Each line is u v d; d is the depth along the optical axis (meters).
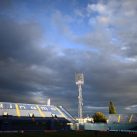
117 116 116.19
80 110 110.81
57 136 62.19
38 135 65.69
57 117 110.19
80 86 110.69
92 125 98.81
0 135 64.44
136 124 98.56
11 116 101.06
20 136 61.84
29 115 106.62
